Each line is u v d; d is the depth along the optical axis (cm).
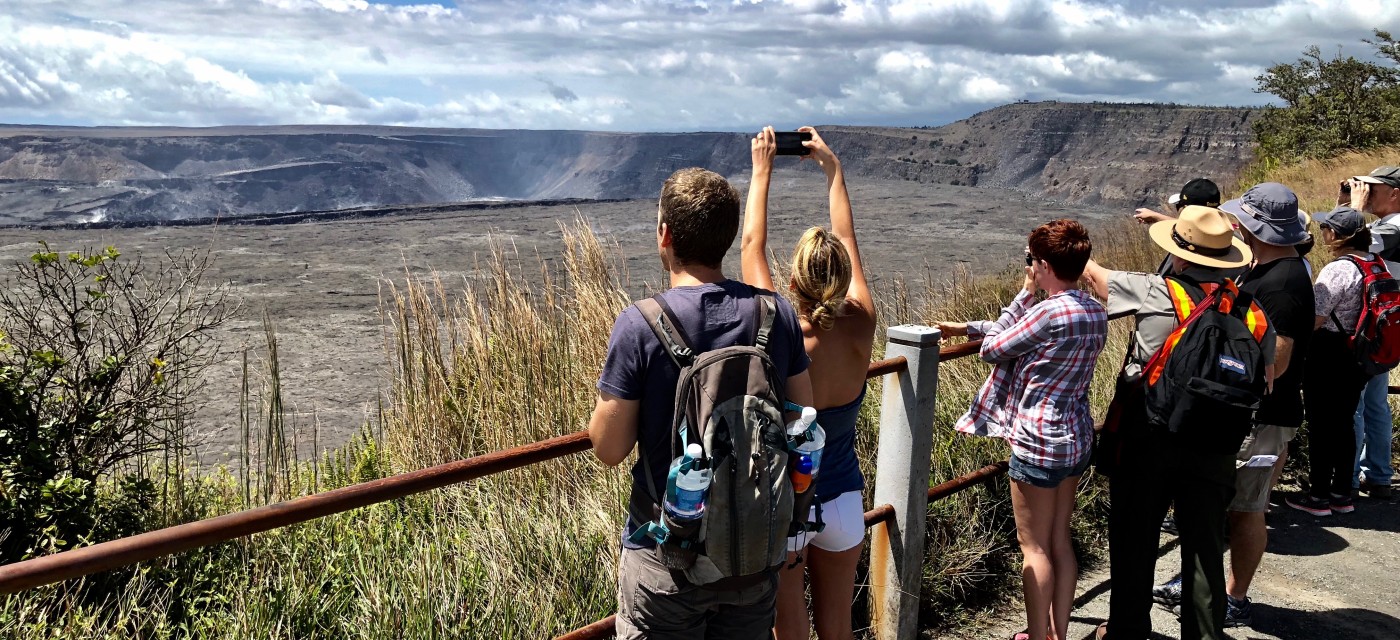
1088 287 326
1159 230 308
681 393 184
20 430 351
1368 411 491
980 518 411
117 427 389
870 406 449
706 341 190
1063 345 296
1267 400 341
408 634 293
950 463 418
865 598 354
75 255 388
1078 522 431
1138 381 303
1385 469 493
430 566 318
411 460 460
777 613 260
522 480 404
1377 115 2295
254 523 186
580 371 469
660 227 202
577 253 496
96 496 365
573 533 348
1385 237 461
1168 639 357
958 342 643
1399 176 480
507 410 457
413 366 485
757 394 183
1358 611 375
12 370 358
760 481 180
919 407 301
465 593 317
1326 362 450
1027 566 317
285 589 317
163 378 400
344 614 316
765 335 194
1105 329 302
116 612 308
